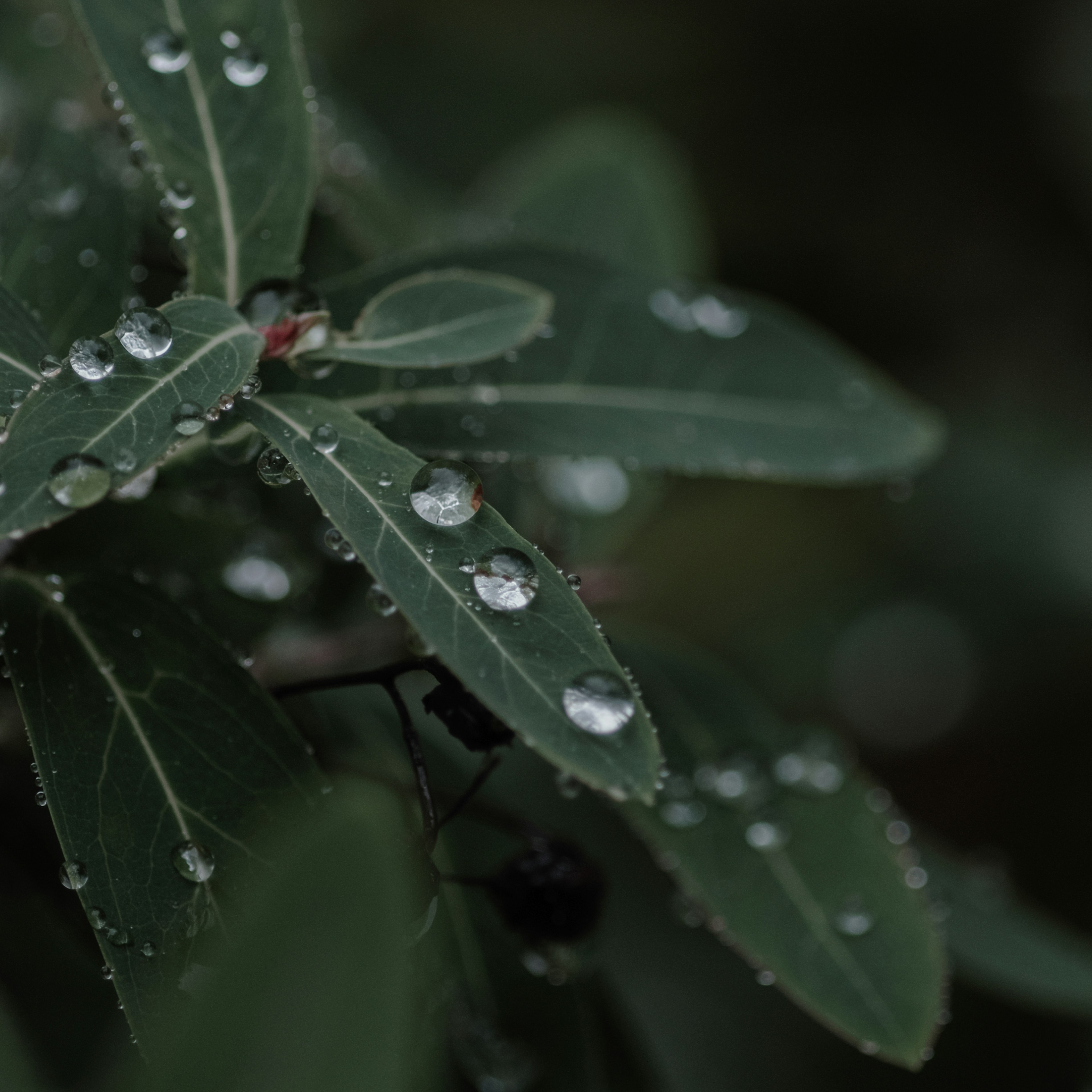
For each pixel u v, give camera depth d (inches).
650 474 23.9
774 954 21.5
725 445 21.7
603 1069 22.6
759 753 22.0
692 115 42.9
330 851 18.6
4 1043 19.7
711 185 42.8
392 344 20.4
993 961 23.5
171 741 20.0
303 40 23.9
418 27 39.1
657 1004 25.0
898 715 38.0
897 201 43.6
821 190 43.4
